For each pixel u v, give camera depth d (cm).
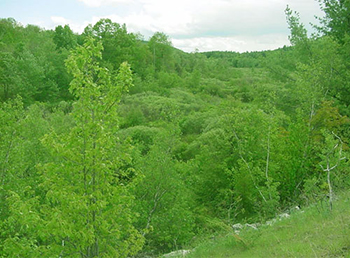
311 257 704
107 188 934
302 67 2361
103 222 924
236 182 1911
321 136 1967
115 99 945
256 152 2083
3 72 5841
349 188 1396
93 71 975
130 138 1033
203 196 2319
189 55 13225
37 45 7662
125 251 1046
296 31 2917
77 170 908
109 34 8394
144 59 9125
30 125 1828
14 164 1430
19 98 1539
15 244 945
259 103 2692
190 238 1816
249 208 1938
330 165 1518
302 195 1564
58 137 945
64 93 6862
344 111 2473
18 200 913
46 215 1016
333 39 2828
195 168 2169
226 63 12106
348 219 898
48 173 929
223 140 2372
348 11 2773
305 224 1012
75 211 897
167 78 7581
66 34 8725
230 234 1124
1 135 1435
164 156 1964
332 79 2548
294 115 2744
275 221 1238
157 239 1805
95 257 927
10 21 9169
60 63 6931
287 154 1805
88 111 925
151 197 1925
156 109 4900
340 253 688
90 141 901
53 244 930
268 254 834
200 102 6059
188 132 4241
